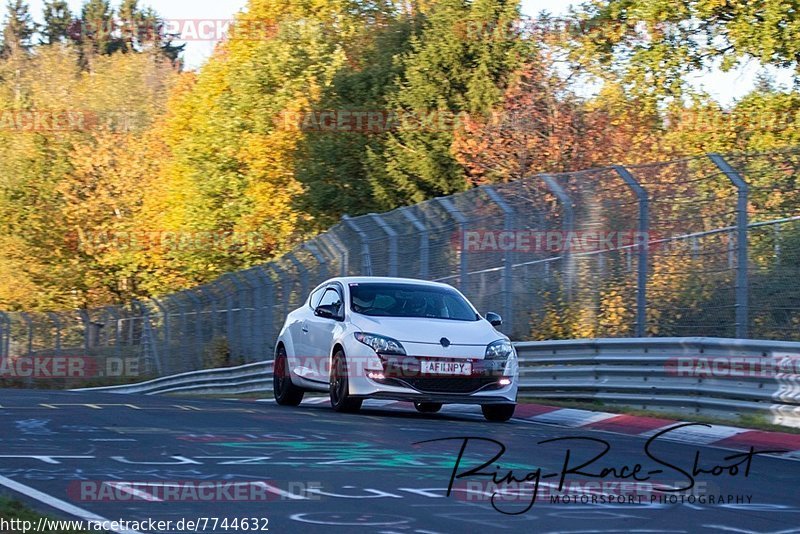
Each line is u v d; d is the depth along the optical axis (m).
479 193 30.83
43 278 94.62
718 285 23.95
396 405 29.06
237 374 45.72
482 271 30.55
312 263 39.66
